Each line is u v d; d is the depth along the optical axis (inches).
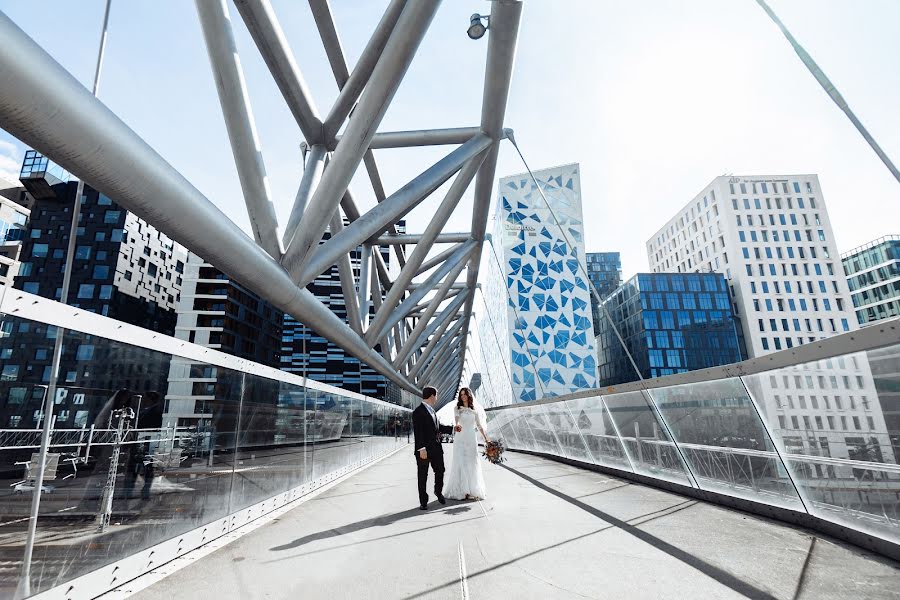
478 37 351.6
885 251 3791.8
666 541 203.2
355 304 522.3
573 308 2516.0
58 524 155.3
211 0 191.6
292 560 187.5
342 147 244.4
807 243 3865.7
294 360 3976.4
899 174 270.2
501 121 460.1
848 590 142.7
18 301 142.0
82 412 171.3
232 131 215.0
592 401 517.3
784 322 3708.2
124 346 186.5
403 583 158.7
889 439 172.9
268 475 295.7
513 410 979.9
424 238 525.7
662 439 363.9
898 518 170.4
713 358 3449.8
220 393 250.2
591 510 277.4
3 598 135.6
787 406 225.8
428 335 1098.1
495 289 3034.0
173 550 192.1
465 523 247.1
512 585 154.1
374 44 304.2
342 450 496.4
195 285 3139.8
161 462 200.8
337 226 463.8
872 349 175.2
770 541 199.8
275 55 263.3
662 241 4931.1
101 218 3221.0
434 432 306.0
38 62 106.0
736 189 3986.2
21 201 3193.9
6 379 144.5
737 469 270.4
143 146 142.6
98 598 151.9
